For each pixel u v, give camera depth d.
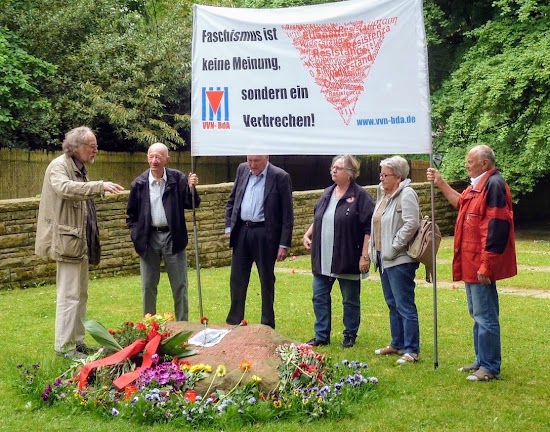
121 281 11.80
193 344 6.24
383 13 6.67
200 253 13.70
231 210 8.10
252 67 7.04
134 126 19.83
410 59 6.65
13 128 17.67
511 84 17.81
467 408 5.72
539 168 17.89
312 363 5.99
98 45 20.12
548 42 17.73
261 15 7.02
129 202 7.89
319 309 7.85
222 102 7.16
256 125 7.08
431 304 9.95
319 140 6.91
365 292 10.85
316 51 6.86
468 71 19.30
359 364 6.40
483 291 6.43
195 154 7.28
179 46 21.16
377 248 7.28
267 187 7.80
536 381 6.50
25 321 8.75
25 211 11.19
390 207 7.18
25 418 5.42
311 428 5.24
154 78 20.59
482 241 6.32
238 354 5.96
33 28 19.78
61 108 19.41
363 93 6.76
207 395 5.57
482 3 20.52
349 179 7.76
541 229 21.34
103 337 6.08
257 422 5.30
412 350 7.12
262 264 7.83
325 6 6.88
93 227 7.26
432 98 20.38
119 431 5.14
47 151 18.94
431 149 6.66
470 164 6.45
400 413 5.57
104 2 21.27
